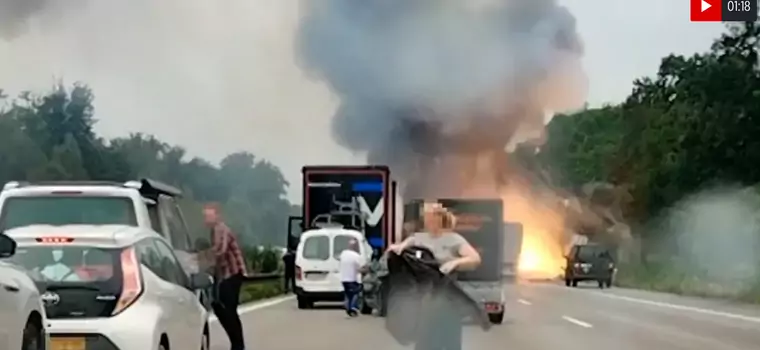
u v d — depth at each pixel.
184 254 17.28
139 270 10.12
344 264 25.86
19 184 15.29
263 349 17.34
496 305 23.06
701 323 23.64
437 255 10.08
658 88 54.88
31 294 9.20
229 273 15.40
